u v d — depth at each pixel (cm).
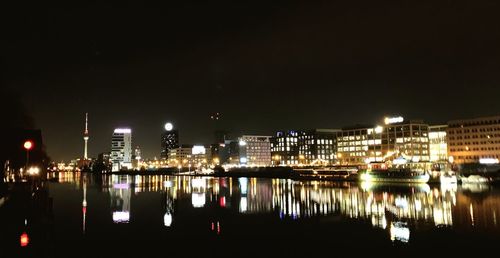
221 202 8619
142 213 6638
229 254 3788
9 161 10038
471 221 5569
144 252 3828
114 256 3669
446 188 12069
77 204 8075
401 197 9244
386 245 4162
